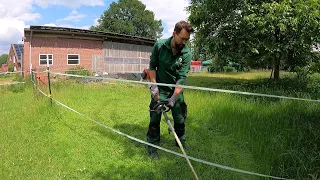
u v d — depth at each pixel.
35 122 5.74
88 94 9.40
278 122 5.35
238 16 10.73
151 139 4.24
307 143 4.30
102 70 19.53
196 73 29.38
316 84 10.53
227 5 11.06
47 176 3.61
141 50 22.83
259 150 4.28
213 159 4.11
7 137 4.94
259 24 9.34
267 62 12.85
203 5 11.77
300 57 11.90
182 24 3.57
